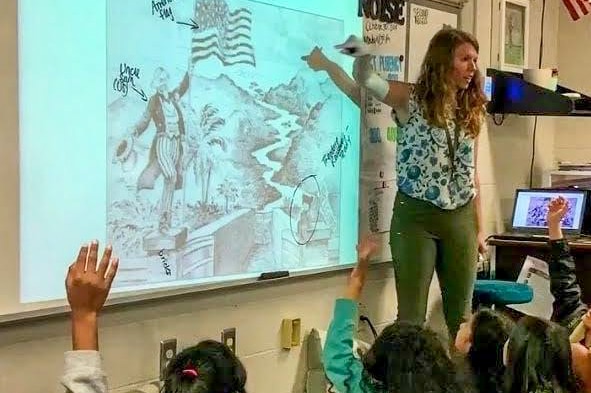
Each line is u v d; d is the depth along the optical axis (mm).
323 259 3238
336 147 3268
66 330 2289
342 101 3285
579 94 4562
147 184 2514
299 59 3057
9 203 2156
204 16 2670
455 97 3094
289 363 3109
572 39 5004
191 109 2645
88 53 2332
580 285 3977
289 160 3041
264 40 2902
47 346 2244
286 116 3018
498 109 4324
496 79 4309
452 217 3146
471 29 4129
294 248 3092
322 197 3213
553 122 5027
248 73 2846
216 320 2781
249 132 2863
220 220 2771
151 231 2535
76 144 2311
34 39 2197
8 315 2145
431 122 3080
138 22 2463
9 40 2141
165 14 2541
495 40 4355
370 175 3463
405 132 3178
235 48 2789
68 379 1907
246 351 2912
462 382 2082
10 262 2160
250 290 2910
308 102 3115
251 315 2926
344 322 2660
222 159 2764
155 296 2531
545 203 4348
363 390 2129
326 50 3184
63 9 2264
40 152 2223
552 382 2078
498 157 4492
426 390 1973
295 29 3029
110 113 2400
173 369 1914
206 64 2688
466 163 3158
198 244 2695
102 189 2387
